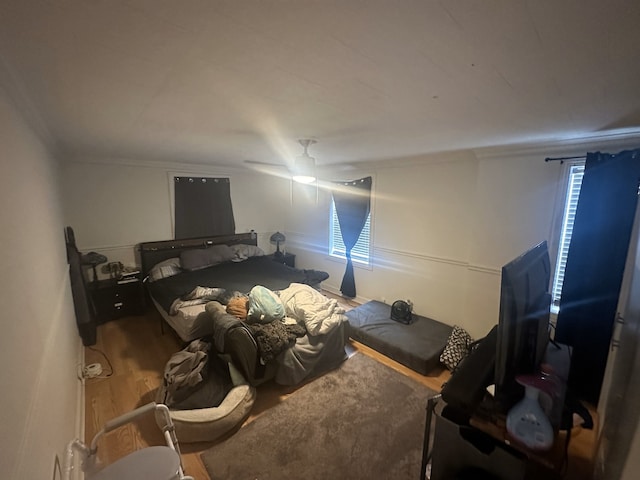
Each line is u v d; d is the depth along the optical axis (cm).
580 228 230
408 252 380
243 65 103
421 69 106
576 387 239
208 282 368
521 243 273
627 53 91
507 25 77
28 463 83
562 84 118
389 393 247
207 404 213
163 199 430
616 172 213
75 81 117
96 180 375
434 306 360
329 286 506
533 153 258
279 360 244
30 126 162
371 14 73
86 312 309
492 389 112
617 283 218
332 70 107
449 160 327
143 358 293
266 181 545
